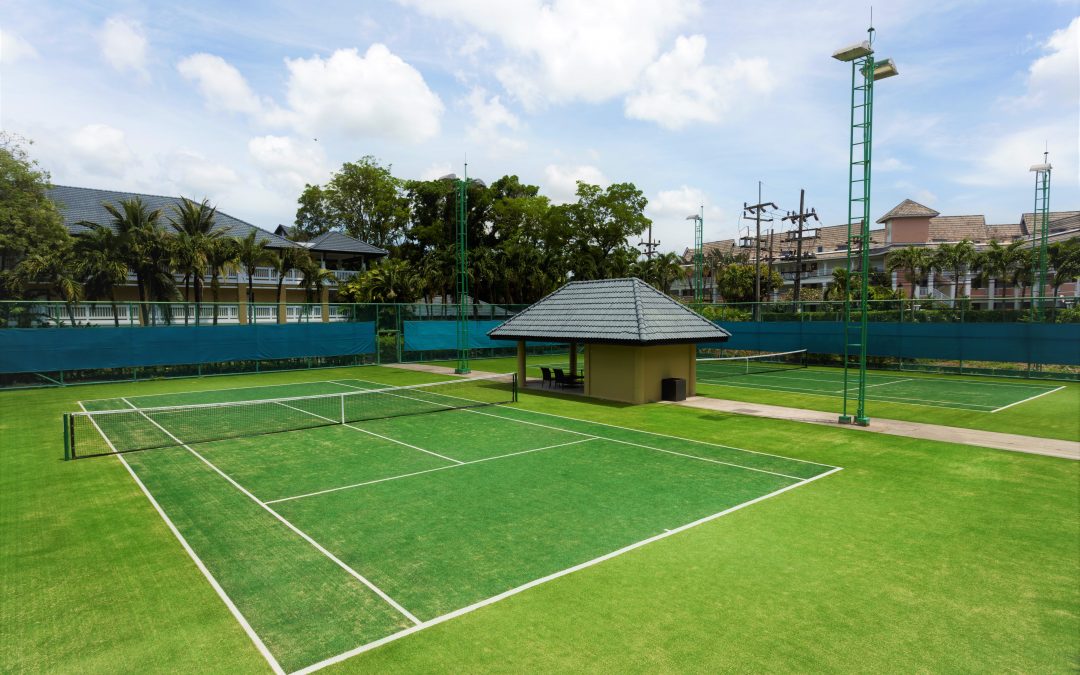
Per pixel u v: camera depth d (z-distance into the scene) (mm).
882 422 18047
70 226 43969
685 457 13805
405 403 21719
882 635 6312
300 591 7305
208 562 8148
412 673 5641
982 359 30031
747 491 11250
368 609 6859
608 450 14461
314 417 18938
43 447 14812
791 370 33656
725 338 23047
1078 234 58688
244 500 10711
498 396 23406
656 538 8945
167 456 13875
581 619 6613
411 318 38219
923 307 33969
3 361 25234
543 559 8195
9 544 8789
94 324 29266
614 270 58156
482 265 48469
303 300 54906
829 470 12734
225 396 23641
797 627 6461
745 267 64750
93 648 6098
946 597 7156
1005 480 12023
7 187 33812
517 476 12219
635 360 21672
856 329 34406
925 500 10742
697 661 5820
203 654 5980
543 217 59344
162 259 37438
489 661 5824
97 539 8961
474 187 55344
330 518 9805
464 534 9109
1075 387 25797
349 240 59281
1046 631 6402
